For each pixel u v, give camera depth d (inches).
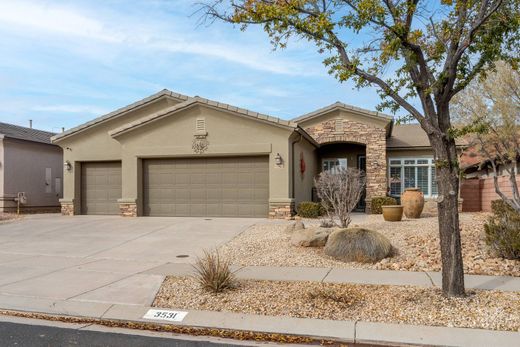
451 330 208.1
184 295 269.1
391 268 327.9
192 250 412.2
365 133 753.6
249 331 216.8
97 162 742.5
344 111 761.0
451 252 246.5
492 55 235.5
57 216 719.1
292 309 240.5
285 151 610.5
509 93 435.5
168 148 653.9
